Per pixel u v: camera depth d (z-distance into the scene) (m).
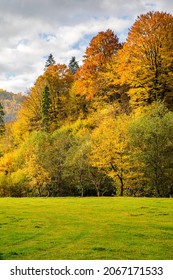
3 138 112.62
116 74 88.19
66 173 68.94
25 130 105.12
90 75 96.81
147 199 46.19
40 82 115.12
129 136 57.28
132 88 79.38
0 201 50.88
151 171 57.03
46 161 71.31
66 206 41.84
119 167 56.16
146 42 75.81
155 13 77.94
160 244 21.06
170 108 71.75
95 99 94.25
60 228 26.72
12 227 27.31
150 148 56.44
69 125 91.19
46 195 74.25
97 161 60.19
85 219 31.03
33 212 36.56
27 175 70.88
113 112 81.50
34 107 109.44
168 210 35.69
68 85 118.19
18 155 80.12
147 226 27.02
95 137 62.22
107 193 70.88
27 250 20.00
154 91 72.62
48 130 97.38
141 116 62.75
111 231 25.17
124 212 35.09
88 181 68.44
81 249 20.06
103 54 98.94
